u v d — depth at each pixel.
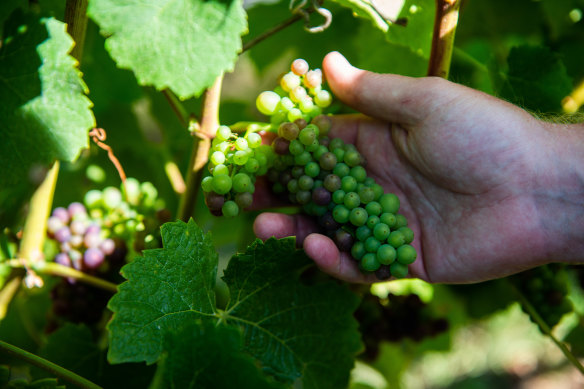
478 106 0.42
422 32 0.44
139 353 0.36
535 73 0.47
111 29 0.39
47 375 0.43
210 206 0.40
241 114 0.57
